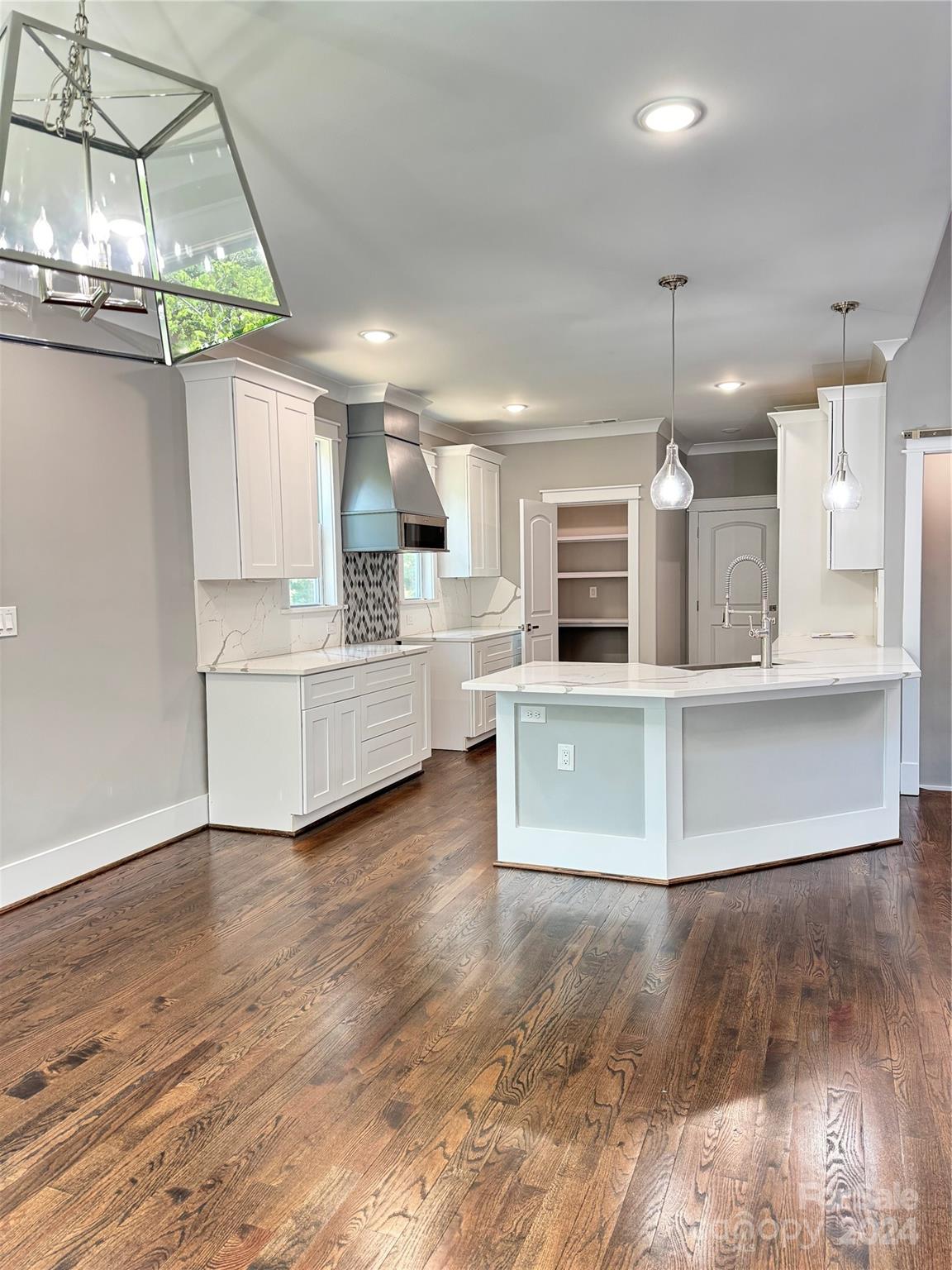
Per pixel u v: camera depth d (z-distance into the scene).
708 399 6.09
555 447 7.22
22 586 3.37
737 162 2.61
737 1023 2.37
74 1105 2.04
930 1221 1.63
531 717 3.64
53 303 2.15
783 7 1.88
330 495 5.45
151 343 4.01
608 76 2.14
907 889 3.36
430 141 2.45
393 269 3.44
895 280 3.69
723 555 8.45
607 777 3.53
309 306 3.88
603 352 4.76
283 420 4.50
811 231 3.13
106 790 3.77
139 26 1.91
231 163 1.86
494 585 7.46
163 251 1.74
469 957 2.81
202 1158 1.84
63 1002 2.55
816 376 5.44
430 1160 1.83
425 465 5.99
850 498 3.99
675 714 3.41
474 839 4.10
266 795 4.25
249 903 3.33
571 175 2.67
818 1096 2.03
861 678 3.57
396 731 5.09
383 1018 2.43
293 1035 2.35
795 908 3.18
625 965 2.73
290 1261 1.56
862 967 2.69
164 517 4.10
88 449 3.67
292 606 5.20
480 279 3.56
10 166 1.51
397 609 6.25
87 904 3.34
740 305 3.98
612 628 8.45
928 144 2.51
